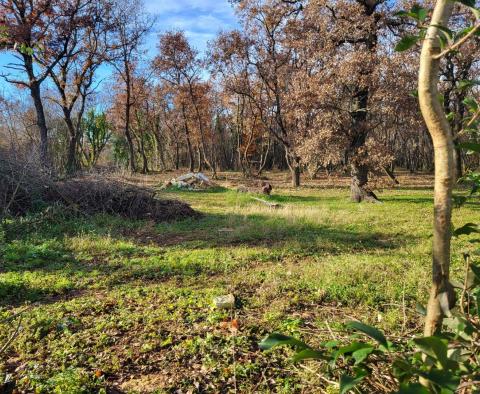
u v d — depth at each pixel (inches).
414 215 547.8
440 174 62.1
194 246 376.8
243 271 289.3
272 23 1083.3
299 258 328.2
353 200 746.2
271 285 246.2
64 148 1654.8
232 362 157.5
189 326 193.3
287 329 181.5
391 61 652.1
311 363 137.0
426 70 59.7
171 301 229.1
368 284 242.5
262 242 392.2
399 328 176.4
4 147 516.1
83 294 248.4
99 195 516.1
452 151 61.3
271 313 202.7
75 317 206.8
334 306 216.8
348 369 104.3
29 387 140.9
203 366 156.0
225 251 351.9
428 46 59.2
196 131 1953.7
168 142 2459.4
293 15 972.6
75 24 929.5
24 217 445.4
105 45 1065.5
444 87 534.9
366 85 671.1
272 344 56.8
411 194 874.8
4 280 258.8
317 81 704.4
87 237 386.3
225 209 628.1
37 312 211.2
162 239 413.4
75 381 142.1
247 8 1083.3
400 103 649.6
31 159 504.4
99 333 186.5
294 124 1079.0
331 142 697.0
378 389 84.3
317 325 186.2
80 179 537.0
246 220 504.4
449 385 49.6
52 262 317.1
